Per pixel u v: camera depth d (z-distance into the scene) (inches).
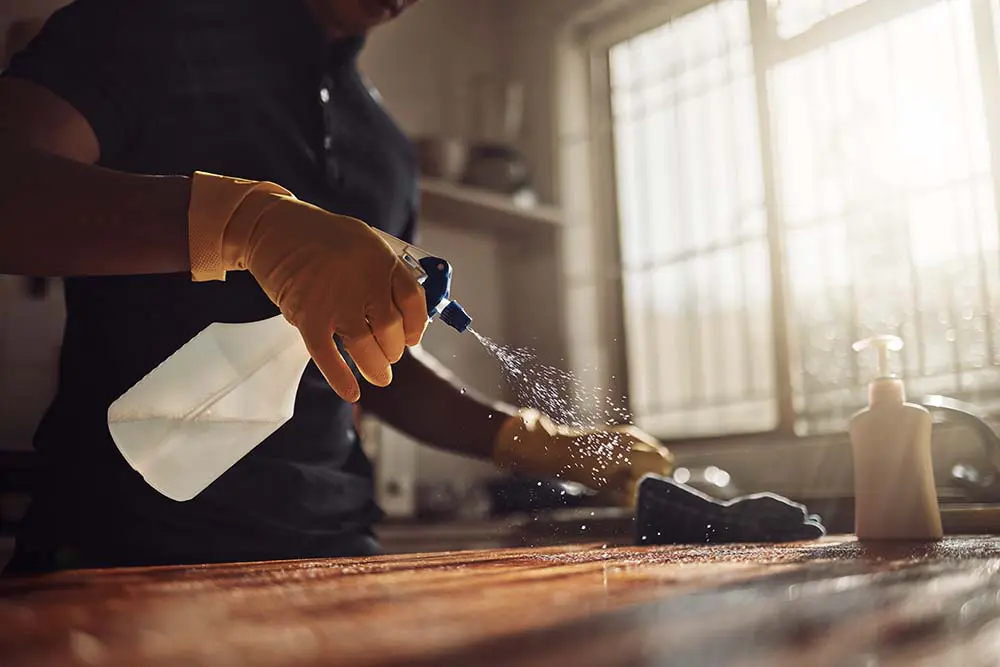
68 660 11.6
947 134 69.4
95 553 38.8
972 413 51.9
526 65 119.9
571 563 26.1
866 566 23.0
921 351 73.1
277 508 42.0
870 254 76.5
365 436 87.6
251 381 32.5
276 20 46.9
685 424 99.1
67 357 42.1
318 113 48.4
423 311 30.6
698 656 11.4
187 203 31.8
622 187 108.8
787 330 82.1
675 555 29.1
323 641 12.6
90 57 38.6
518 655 11.4
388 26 111.3
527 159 118.3
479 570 23.9
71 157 37.3
